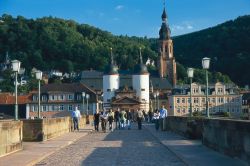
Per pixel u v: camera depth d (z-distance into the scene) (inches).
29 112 5797.2
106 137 1483.8
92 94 5836.6
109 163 705.6
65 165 685.9
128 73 7637.8
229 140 752.3
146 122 3376.0
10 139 863.7
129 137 1472.7
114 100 6186.0
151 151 926.4
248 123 627.5
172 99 6412.4
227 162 679.1
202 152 848.3
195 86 6299.2
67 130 1818.4
